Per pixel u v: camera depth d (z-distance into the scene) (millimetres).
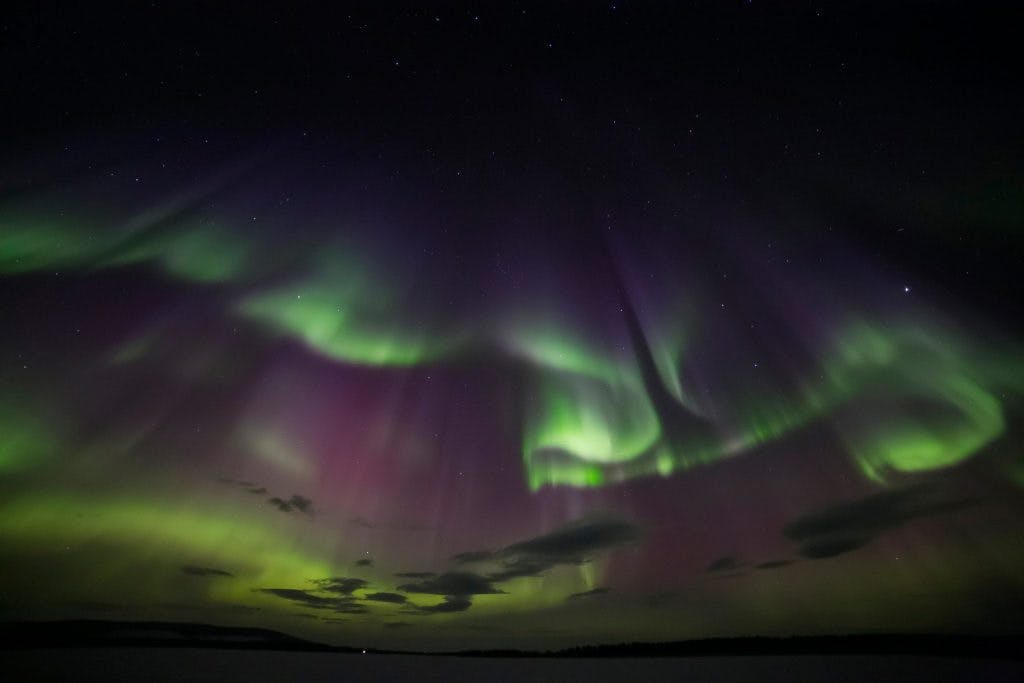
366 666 27234
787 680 22328
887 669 24859
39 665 23250
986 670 23969
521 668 27547
